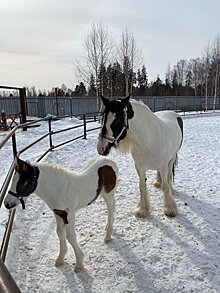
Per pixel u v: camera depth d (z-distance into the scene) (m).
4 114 12.48
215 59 36.25
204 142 9.59
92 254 2.86
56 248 2.97
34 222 3.51
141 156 3.50
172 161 4.38
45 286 2.40
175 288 2.37
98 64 23.69
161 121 3.73
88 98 23.11
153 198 4.36
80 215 3.74
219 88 34.88
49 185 2.47
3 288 0.73
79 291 2.35
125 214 3.79
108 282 2.46
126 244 3.04
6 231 2.68
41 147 8.75
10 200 2.29
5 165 6.71
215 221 3.55
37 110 20.50
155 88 47.38
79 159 6.85
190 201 4.21
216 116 22.23
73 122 15.37
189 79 52.16
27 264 2.66
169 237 3.18
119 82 31.94
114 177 3.09
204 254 2.84
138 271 2.60
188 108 30.02
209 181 5.17
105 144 3.01
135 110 3.27
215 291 2.32
